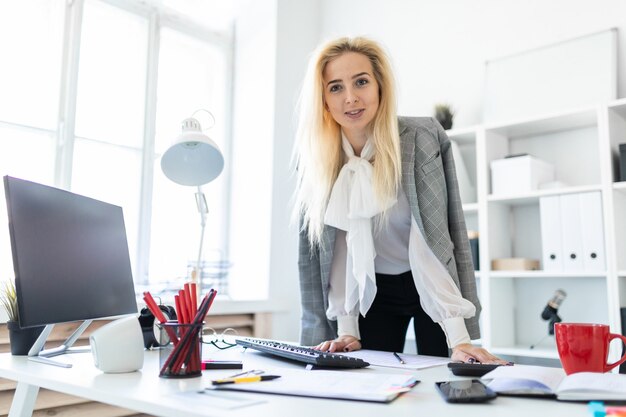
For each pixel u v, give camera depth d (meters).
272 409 0.64
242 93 3.43
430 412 0.63
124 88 2.96
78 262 1.22
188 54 3.31
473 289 1.41
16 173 2.52
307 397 0.72
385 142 1.37
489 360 1.08
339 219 1.40
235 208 3.34
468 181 2.75
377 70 1.40
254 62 3.39
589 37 2.54
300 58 3.46
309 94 1.45
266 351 1.12
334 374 0.87
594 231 2.22
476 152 2.65
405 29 3.27
